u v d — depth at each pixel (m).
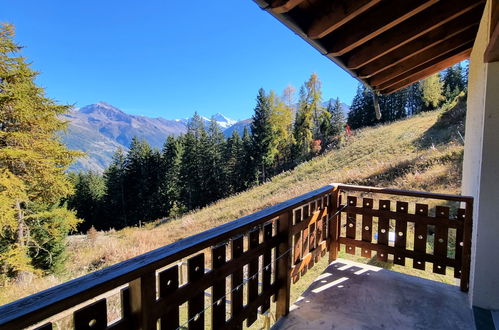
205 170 27.56
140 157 29.19
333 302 2.18
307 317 2.00
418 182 8.11
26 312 0.62
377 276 2.61
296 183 14.59
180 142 30.61
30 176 8.25
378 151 13.89
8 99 7.50
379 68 2.64
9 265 8.12
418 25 2.08
